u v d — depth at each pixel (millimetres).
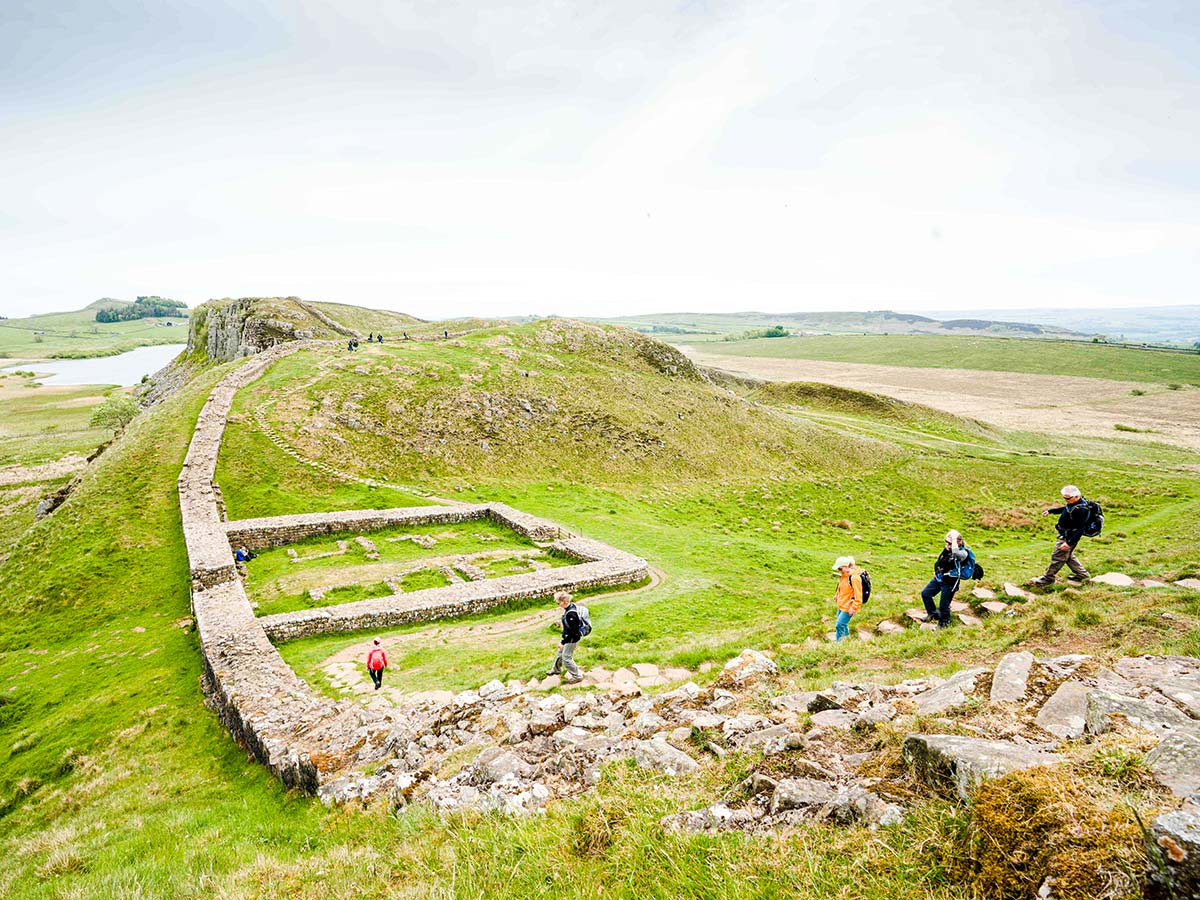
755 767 7473
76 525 37250
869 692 10133
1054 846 4230
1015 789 4773
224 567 29016
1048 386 158500
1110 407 129750
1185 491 58312
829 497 61781
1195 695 7273
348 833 9586
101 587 31875
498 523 42156
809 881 4980
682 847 5883
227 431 49406
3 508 63031
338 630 25438
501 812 7859
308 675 21453
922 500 63469
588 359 82438
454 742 12109
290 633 24719
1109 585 16781
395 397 60062
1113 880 3828
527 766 9523
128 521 37438
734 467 65938
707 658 19547
